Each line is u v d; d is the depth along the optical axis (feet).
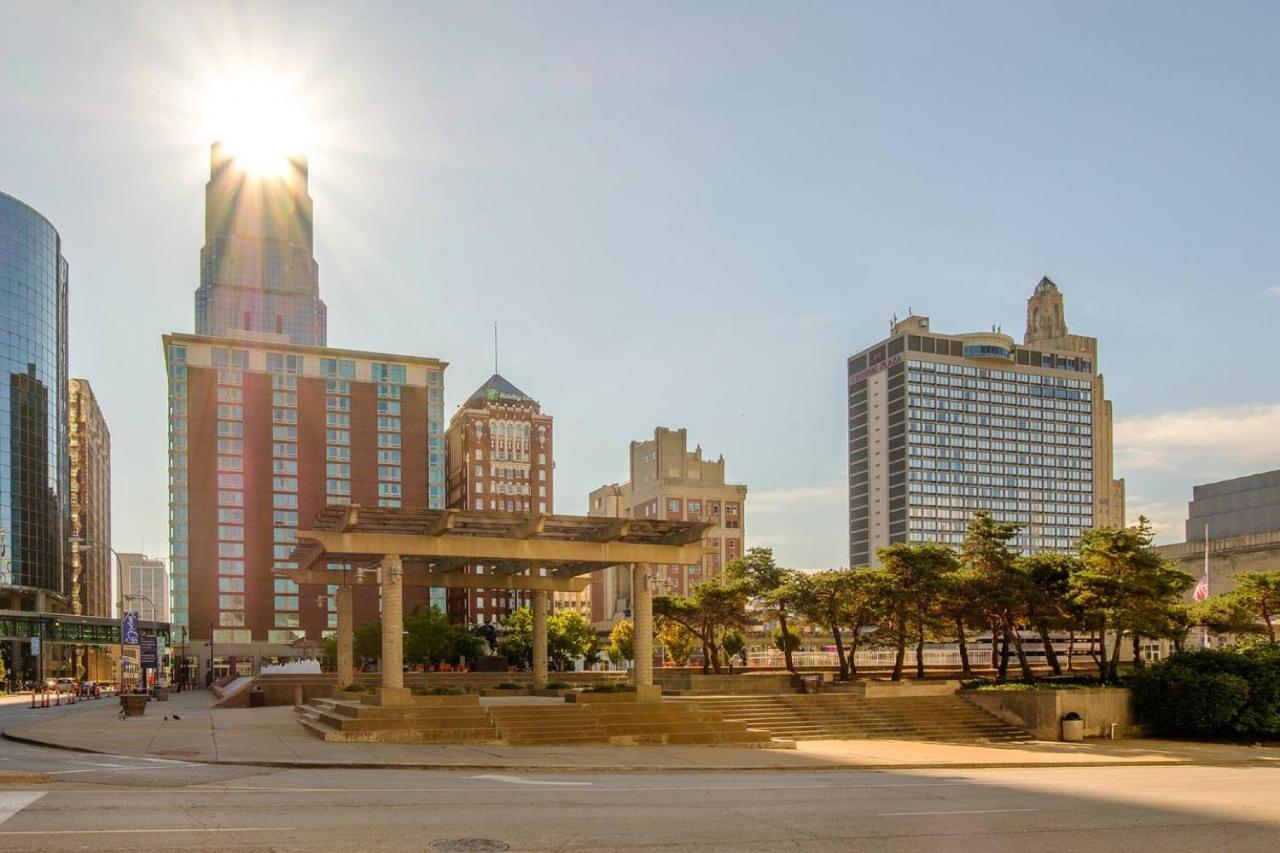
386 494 520.01
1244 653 166.40
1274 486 398.62
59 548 517.55
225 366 496.64
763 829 52.95
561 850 45.65
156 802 56.34
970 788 78.38
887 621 200.23
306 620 489.67
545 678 160.86
